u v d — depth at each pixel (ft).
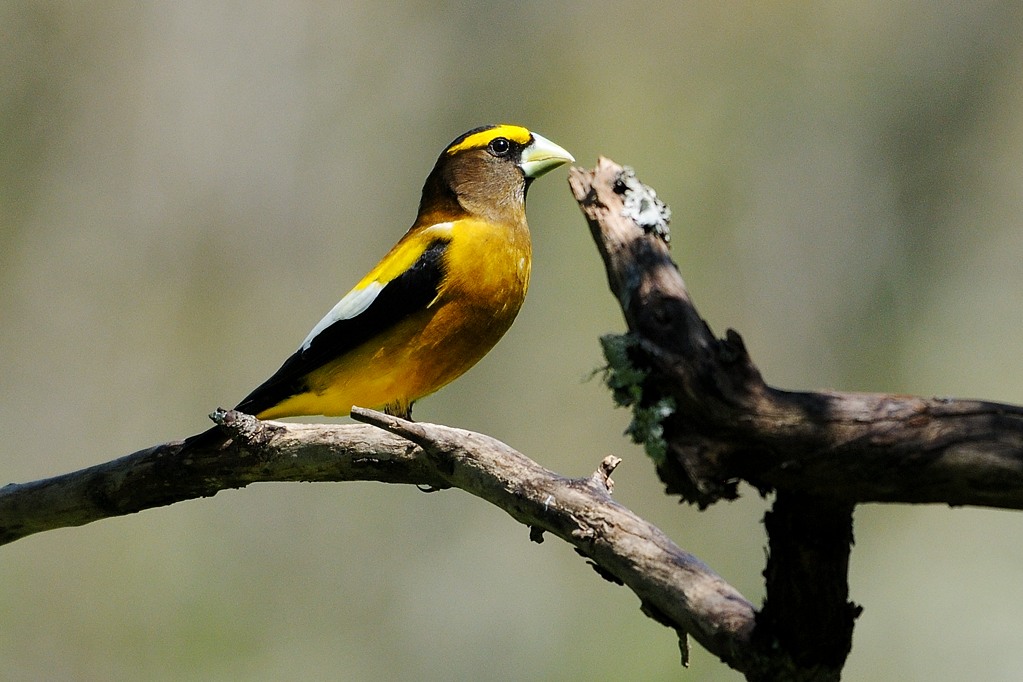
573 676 42.34
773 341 50.52
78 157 50.96
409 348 23.89
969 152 52.16
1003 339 50.21
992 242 51.39
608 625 42.55
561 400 46.91
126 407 49.57
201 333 50.42
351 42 51.96
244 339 50.47
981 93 52.26
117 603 43.52
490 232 24.21
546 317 47.55
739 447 12.64
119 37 51.42
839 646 13.28
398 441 19.39
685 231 51.42
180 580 44.19
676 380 12.70
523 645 43.45
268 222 51.24
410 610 44.55
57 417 49.03
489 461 16.78
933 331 50.78
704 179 51.90
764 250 51.49
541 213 48.14
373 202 51.49
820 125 52.42
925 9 52.85
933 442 12.12
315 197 51.39
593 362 46.93
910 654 43.24
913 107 52.54
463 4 52.03
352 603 44.73
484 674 43.27
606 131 52.13
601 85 52.31
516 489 16.53
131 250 50.78
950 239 51.62
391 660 44.21
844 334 50.62
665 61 52.54
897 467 12.21
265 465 20.04
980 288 51.03
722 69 52.65
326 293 50.98
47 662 42.73
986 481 12.05
